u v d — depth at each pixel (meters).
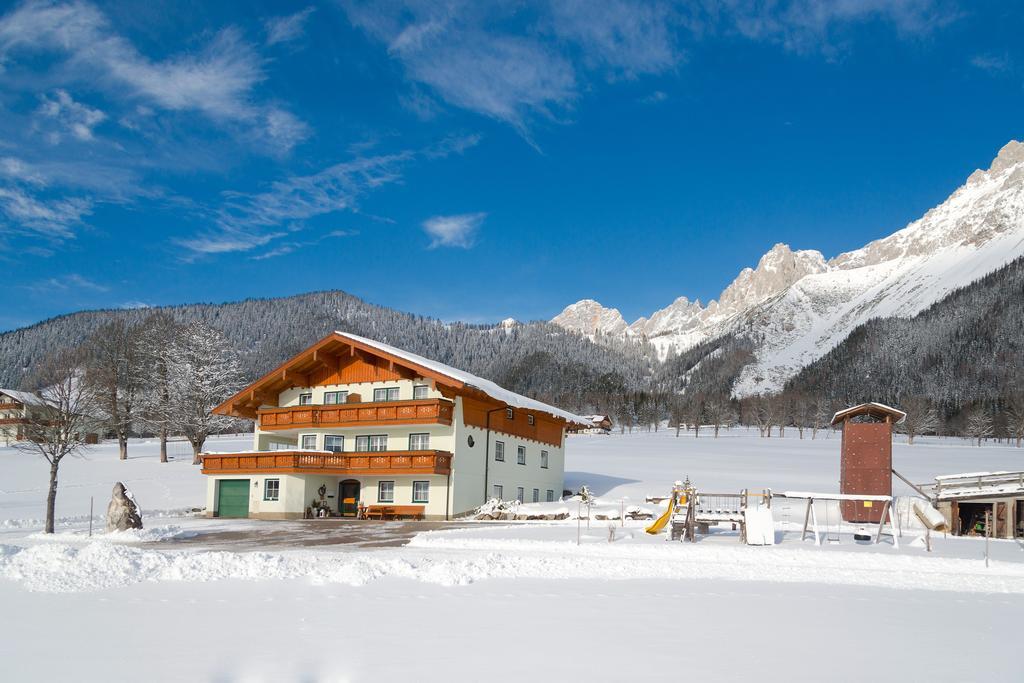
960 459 92.25
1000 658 13.43
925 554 26.66
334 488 52.91
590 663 12.84
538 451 60.12
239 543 33.88
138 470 73.25
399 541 33.75
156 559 23.06
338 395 54.03
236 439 109.12
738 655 13.45
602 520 42.09
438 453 48.28
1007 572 23.97
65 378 56.38
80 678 11.90
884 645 14.32
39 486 63.47
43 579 20.97
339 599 18.83
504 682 11.68
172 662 12.85
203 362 80.88
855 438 41.78
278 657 13.19
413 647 13.95
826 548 28.33
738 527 36.06
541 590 20.28
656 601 18.81
